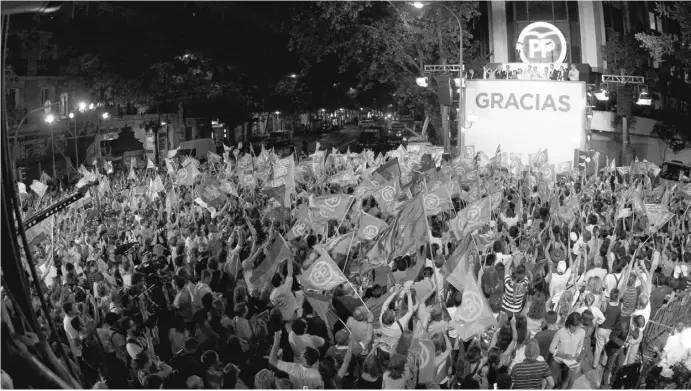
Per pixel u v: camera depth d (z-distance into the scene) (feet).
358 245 43.11
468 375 25.70
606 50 129.18
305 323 28.12
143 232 52.90
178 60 184.65
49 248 45.03
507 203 59.82
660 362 31.37
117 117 179.22
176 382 27.22
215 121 234.58
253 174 81.61
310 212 45.19
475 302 26.61
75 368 16.79
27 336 14.05
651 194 68.44
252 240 47.65
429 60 141.90
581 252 42.09
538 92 98.58
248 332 30.89
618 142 131.13
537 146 99.25
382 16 136.56
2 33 14.12
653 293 37.37
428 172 62.28
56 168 150.71
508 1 131.54
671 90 128.88
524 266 36.65
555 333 28.78
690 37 110.42
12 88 142.41
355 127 409.28
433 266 34.09
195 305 35.24
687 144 135.44
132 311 34.58
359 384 26.53
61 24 155.63
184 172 69.87
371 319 28.86
